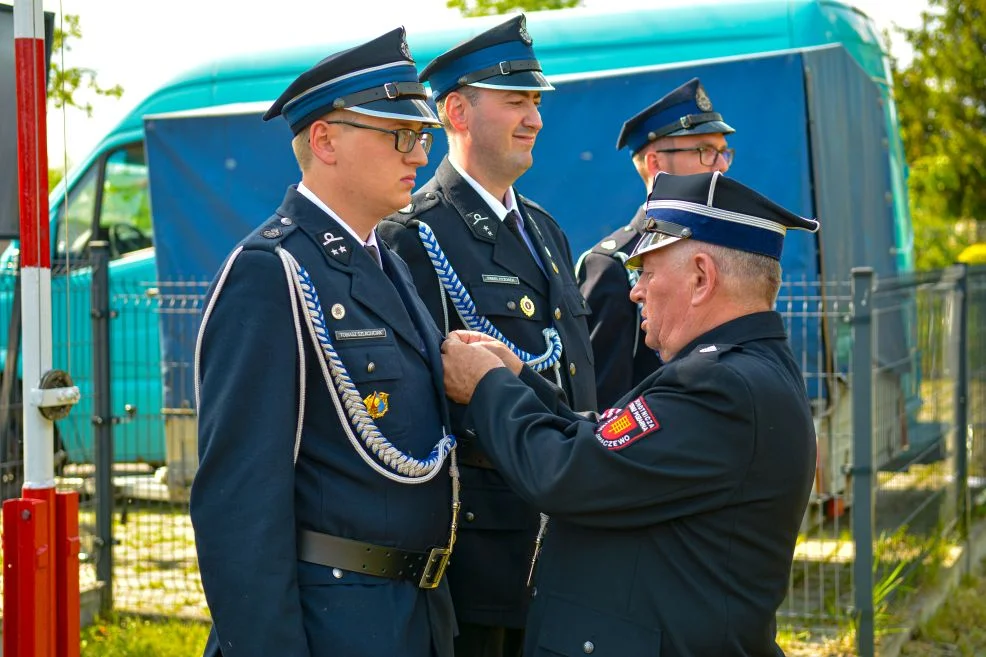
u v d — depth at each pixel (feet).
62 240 26.05
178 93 24.76
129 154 25.84
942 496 19.79
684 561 7.63
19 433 15.61
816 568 18.06
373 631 7.70
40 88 8.65
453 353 8.52
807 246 18.92
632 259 8.41
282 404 7.49
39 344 8.73
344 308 7.88
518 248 10.34
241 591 7.27
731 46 20.86
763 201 7.91
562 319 10.43
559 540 8.18
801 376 8.09
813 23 20.72
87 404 18.98
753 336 7.89
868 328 14.85
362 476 7.82
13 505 8.66
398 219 10.12
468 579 9.58
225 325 7.52
